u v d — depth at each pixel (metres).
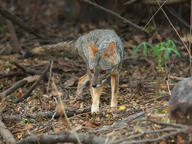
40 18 20.69
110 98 11.13
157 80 11.86
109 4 16.86
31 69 13.41
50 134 7.58
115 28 17.70
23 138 8.18
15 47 15.82
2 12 15.34
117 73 10.05
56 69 13.63
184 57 14.09
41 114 9.27
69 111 9.40
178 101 6.63
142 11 15.24
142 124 7.30
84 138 6.95
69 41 11.97
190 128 6.02
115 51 9.66
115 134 7.09
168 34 14.55
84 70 13.43
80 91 11.19
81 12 20.23
